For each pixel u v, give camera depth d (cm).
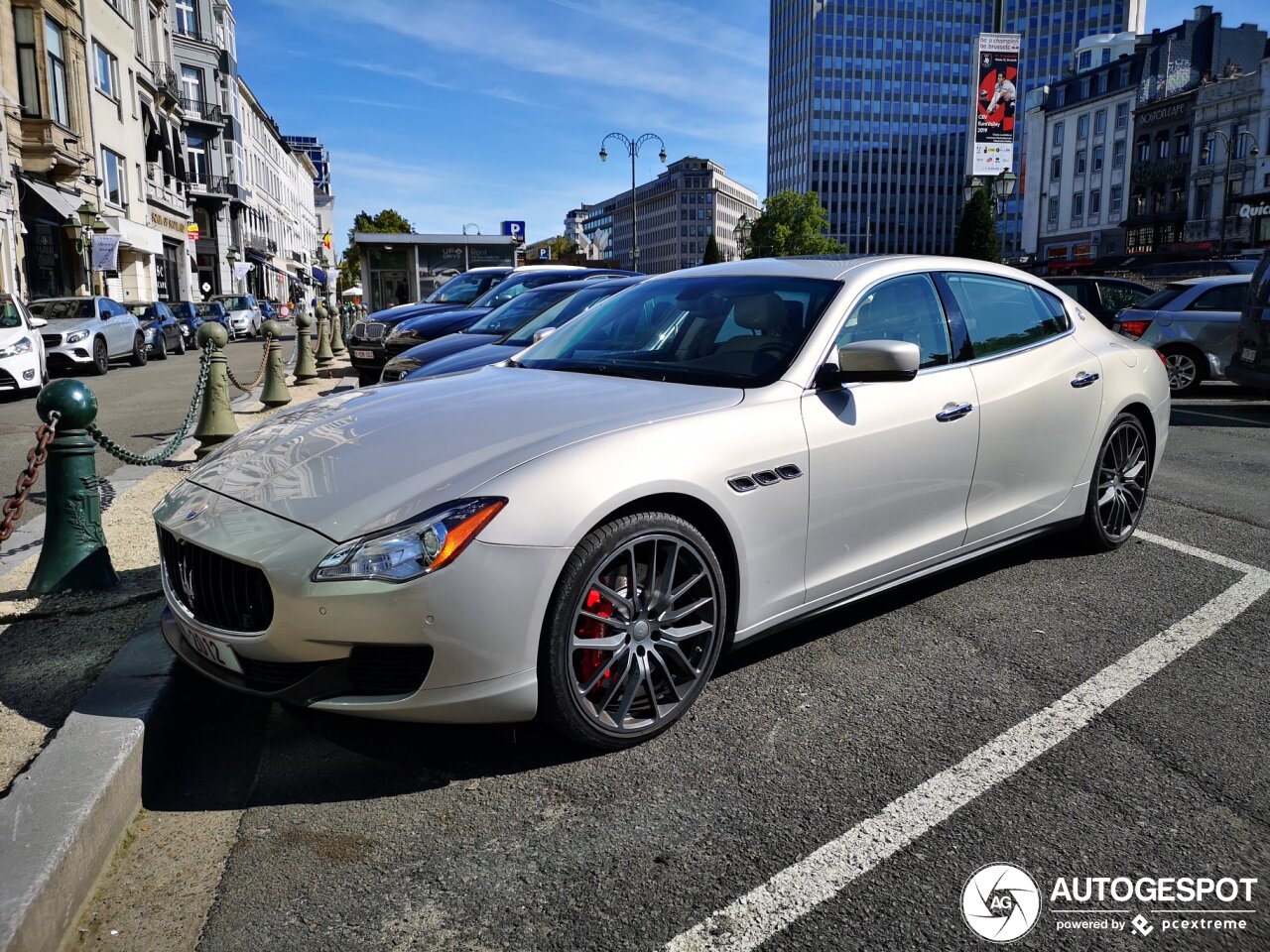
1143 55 5797
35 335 1291
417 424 290
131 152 3450
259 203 6988
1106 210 6209
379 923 203
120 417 1009
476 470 252
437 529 237
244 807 250
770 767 265
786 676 325
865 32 13100
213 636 257
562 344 391
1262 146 4775
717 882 215
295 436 301
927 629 367
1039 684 318
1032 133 7038
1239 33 5772
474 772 265
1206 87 5144
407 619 234
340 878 219
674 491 268
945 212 13562
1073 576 429
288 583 238
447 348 818
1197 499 580
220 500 273
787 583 307
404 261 2167
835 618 381
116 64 3294
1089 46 6744
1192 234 5297
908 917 203
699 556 278
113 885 217
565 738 270
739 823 238
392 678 245
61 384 371
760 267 388
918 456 342
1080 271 5788
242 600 253
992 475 378
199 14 5559
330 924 203
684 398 301
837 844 229
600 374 344
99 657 314
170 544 283
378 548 236
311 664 245
